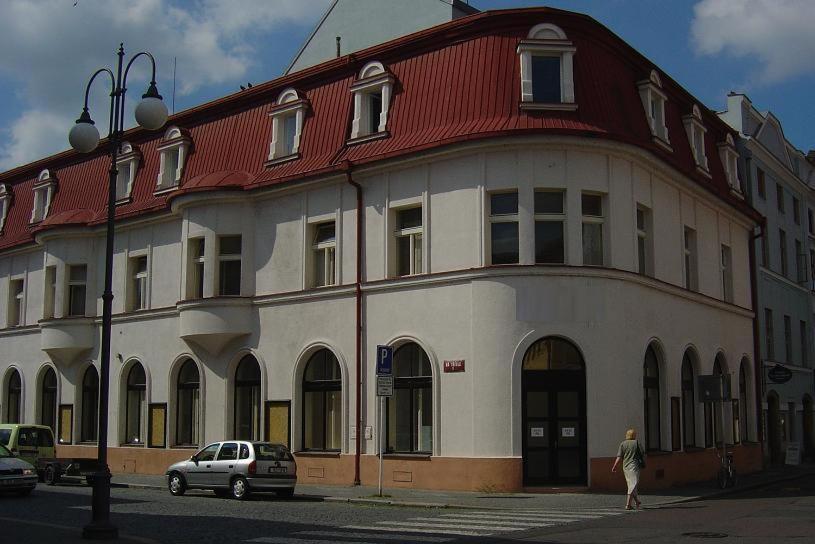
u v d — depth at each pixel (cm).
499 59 2545
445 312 2466
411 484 2469
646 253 2716
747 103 3981
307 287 2827
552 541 1427
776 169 4244
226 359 3002
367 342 2634
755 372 3588
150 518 1862
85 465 2917
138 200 3481
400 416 2578
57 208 3922
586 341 2375
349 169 2692
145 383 3344
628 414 2444
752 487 2708
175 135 3372
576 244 2417
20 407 3903
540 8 2548
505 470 2314
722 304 3228
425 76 2667
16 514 1959
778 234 4200
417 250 2600
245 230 2998
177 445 3173
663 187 2817
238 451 2359
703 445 2961
